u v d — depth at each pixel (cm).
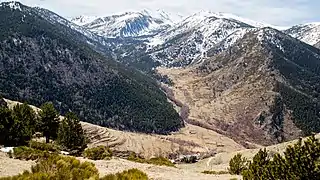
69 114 6862
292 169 1916
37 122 6931
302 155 1909
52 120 6981
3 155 2519
